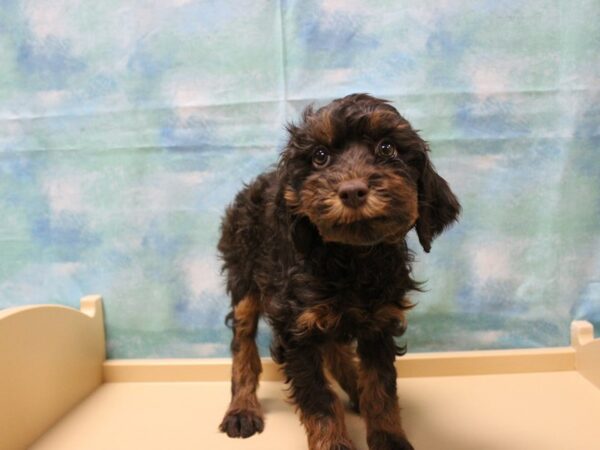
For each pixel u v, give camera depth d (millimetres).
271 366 558
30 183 565
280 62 538
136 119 555
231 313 509
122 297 572
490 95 534
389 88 535
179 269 567
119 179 562
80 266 571
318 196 339
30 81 555
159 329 574
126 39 547
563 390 503
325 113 366
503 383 522
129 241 567
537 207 544
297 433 443
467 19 528
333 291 384
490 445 412
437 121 537
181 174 558
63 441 438
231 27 539
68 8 547
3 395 406
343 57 534
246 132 547
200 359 564
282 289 404
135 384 555
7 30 551
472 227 548
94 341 550
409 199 344
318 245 386
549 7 525
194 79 547
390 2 529
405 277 406
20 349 427
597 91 529
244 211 483
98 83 553
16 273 571
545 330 557
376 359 411
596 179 539
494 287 554
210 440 433
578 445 410
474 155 540
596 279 548
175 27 543
